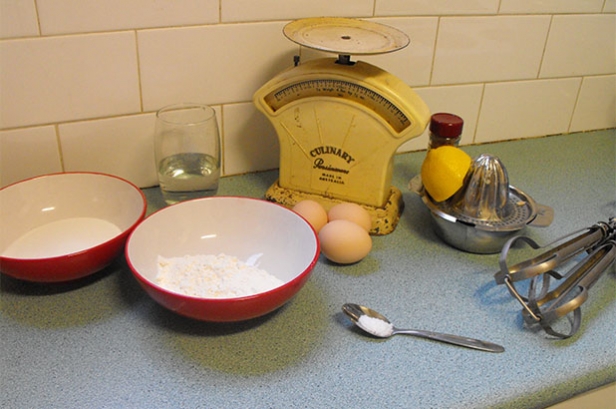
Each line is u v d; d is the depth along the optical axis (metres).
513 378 0.56
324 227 0.71
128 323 0.61
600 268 0.64
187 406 0.51
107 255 0.63
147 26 0.75
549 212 0.76
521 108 1.05
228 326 0.61
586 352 0.60
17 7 0.68
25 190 0.72
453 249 0.76
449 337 0.60
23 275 0.60
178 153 0.79
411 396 0.53
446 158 0.73
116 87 0.77
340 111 0.73
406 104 0.70
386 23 0.88
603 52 1.06
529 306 0.62
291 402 0.52
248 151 0.90
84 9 0.71
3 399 0.51
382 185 0.77
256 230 0.72
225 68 0.82
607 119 1.14
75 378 0.54
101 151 0.81
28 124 0.75
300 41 0.68
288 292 0.57
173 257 0.69
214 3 0.77
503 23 0.95
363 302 0.65
